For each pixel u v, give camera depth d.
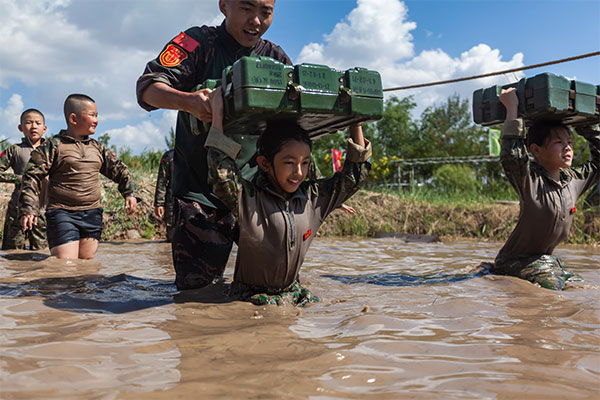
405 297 3.10
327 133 3.16
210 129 2.69
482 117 3.90
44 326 2.21
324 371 1.65
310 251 6.20
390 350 1.90
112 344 1.94
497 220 8.71
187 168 3.27
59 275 3.87
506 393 1.49
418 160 26.17
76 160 4.85
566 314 2.58
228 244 3.33
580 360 1.81
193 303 2.79
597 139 4.00
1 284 3.38
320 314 2.59
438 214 9.16
